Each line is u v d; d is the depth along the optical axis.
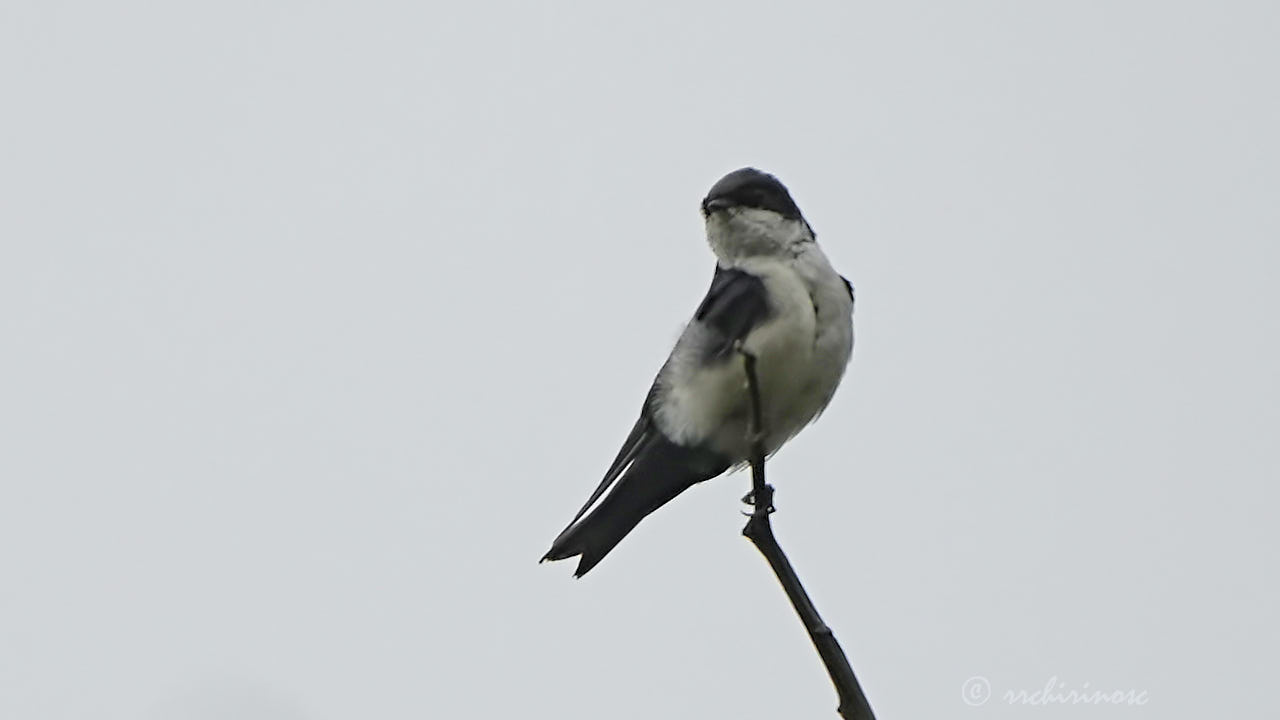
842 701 7.61
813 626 7.77
